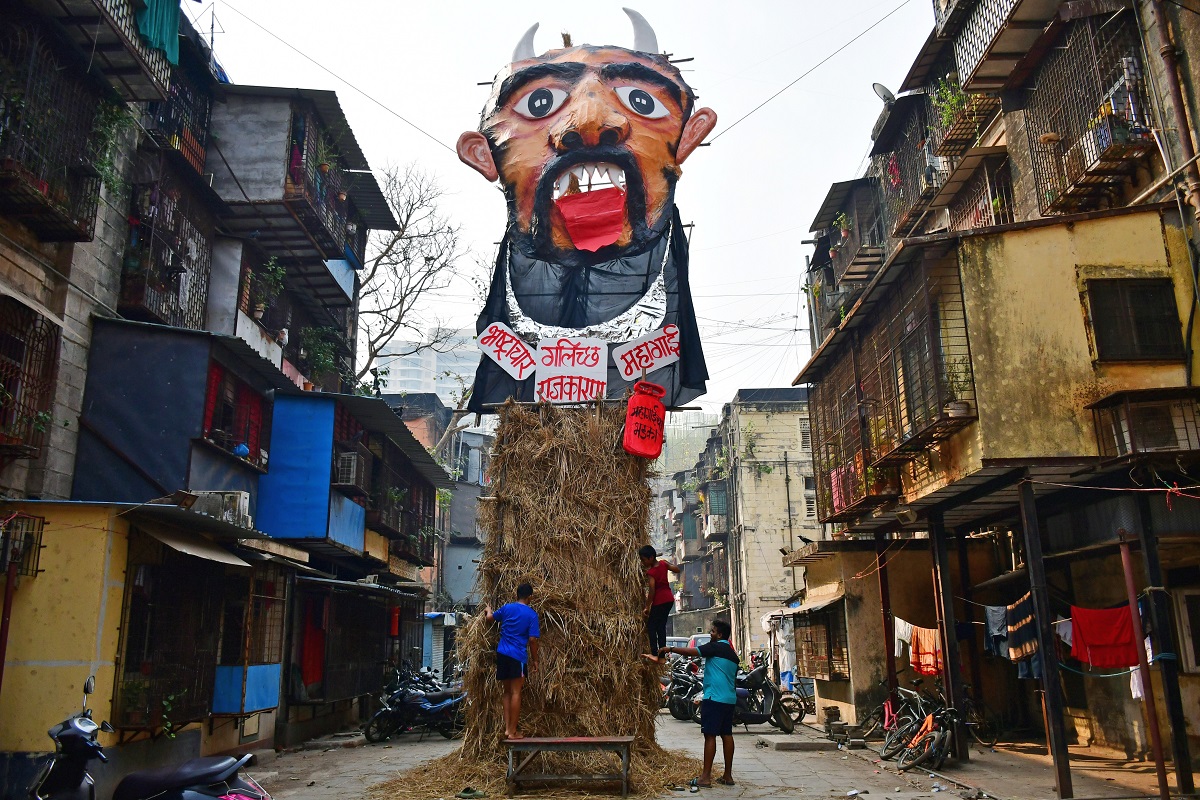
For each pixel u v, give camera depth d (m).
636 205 9.94
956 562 13.37
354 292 19.33
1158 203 8.73
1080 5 9.52
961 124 12.48
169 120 12.87
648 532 8.61
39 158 8.73
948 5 12.98
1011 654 9.75
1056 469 8.34
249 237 14.02
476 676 8.07
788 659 20.66
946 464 9.34
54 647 7.30
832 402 13.92
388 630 17.33
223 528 8.84
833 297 19.00
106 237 10.76
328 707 14.13
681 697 15.62
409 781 7.91
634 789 7.36
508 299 9.80
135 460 10.14
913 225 15.13
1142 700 9.82
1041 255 8.73
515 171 10.05
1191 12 8.52
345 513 14.03
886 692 13.12
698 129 10.13
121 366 10.40
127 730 7.79
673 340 9.55
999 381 8.45
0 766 7.04
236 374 11.59
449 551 30.73
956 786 8.25
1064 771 7.55
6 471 8.82
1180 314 8.52
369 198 18.48
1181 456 7.62
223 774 4.94
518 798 7.05
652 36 10.41
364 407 14.43
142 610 8.31
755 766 9.56
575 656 7.92
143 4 10.01
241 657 9.72
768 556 28.98
